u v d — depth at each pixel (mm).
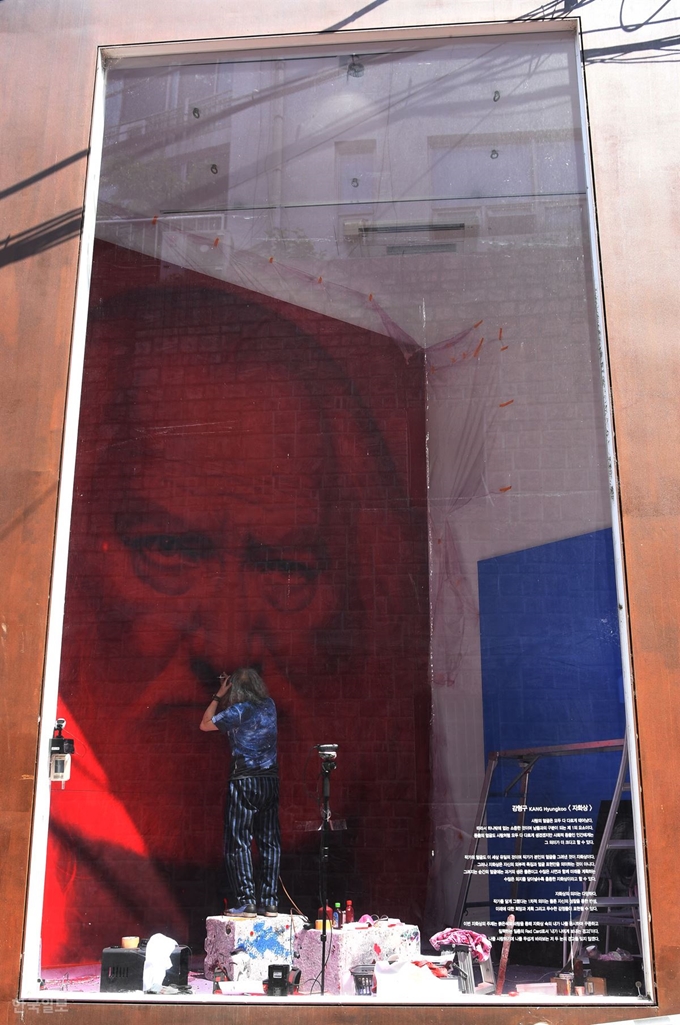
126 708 4762
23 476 4719
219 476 5156
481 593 4848
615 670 4484
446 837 4547
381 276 5430
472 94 5391
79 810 4547
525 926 4270
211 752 4746
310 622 4969
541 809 4438
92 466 5004
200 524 5062
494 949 4250
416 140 5438
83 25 5414
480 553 4910
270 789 4727
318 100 5477
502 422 5027
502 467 4969
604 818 4328
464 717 4707
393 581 4984
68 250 5031
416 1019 3924
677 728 4164
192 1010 4016
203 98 5492
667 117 4961
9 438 4766
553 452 4875
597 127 4996
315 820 4672
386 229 5453
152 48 5430
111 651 4816
